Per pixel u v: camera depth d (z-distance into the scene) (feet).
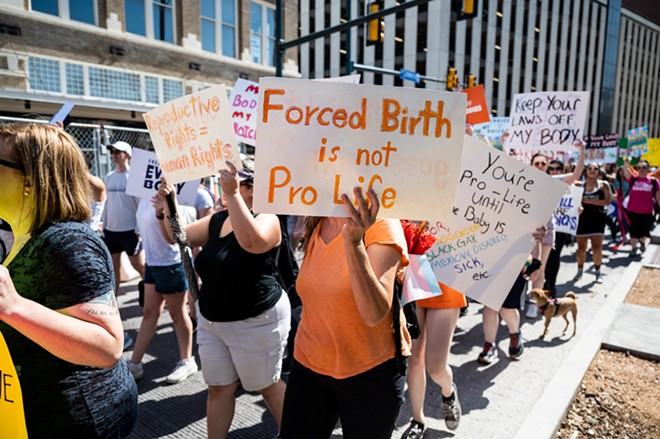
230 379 8.13
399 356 5.94
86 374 4.52
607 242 35.22
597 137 38.86
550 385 11.14
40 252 4.23
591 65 150.51
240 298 7.71
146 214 11.69
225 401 8.23
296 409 6.25
